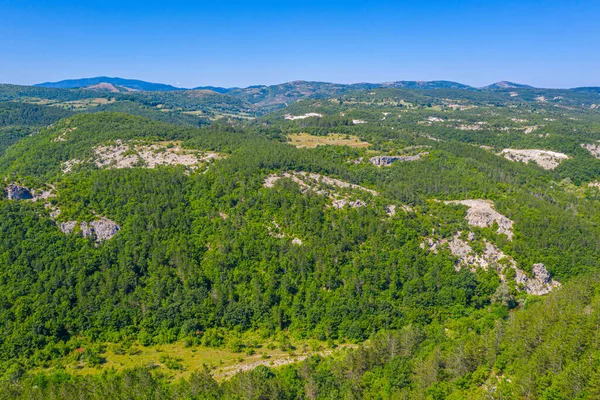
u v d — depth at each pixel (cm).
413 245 19225
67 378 13675
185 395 12281
